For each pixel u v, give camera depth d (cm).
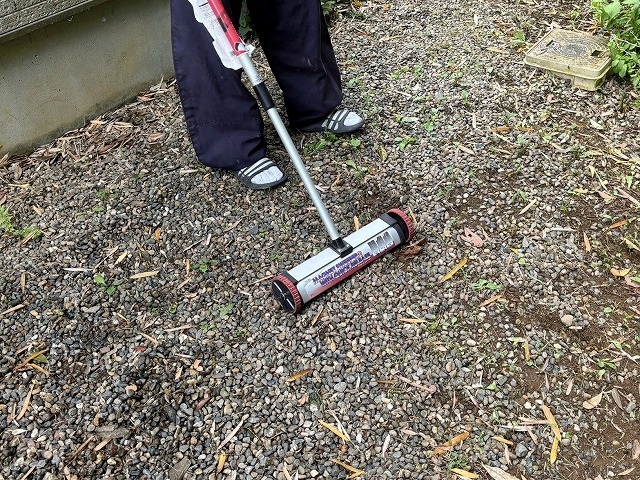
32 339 145
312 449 122
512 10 238
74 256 164
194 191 179
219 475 119
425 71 213
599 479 115
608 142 182
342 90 208
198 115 170
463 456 119
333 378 133
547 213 163
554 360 133
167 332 145
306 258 158
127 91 214
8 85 184
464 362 133
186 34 158
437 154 182
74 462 123
